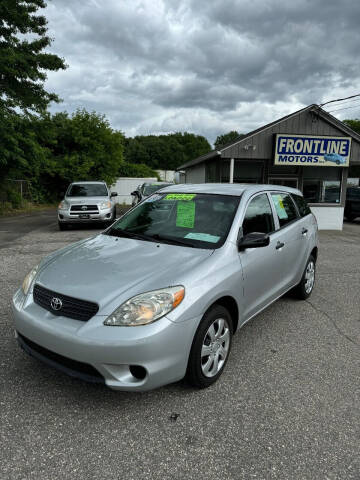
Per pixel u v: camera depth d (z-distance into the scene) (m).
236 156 12.90
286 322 4.22
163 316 2.38
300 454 2.15
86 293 2.50
